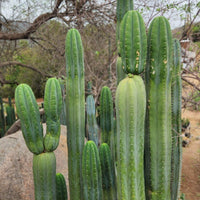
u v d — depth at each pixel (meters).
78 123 1.46
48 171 1.36
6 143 3.13
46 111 1.31
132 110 1.05
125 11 1.47
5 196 2.57
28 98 1.24
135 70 1.07
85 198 1.47
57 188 1.66
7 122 5.65
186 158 5.51
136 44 1.04
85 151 1.41
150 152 1.20
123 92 1.06
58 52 5.11
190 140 6.51
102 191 1.50
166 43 1.08
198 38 3.18
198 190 4.08
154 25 1.10
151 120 1.18
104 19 4.24
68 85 1.43
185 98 3.07
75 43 1.36
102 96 1.85
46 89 1.29
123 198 1.16
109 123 1.89
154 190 1.24
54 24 4.89
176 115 1.43
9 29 5.11
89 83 3.95
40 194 1.39
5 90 10.10
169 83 1.15
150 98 1.16
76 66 1.38
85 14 4.25
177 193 1.53
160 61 1.11
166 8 3.07
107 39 4.14
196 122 8.09
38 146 1.32
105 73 3.86
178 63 1.39
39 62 6.19
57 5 4.38
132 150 1.10
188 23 3.16
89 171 1.40
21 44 6.25
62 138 3.81
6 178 2.71
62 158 3.42
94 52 4.13
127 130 1.08
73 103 1.44
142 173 1.16
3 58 6.23
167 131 1.17
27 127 1.26
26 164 2.92
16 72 6.45
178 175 1.50
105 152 1.58
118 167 1.18
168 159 1.20
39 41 5.84
